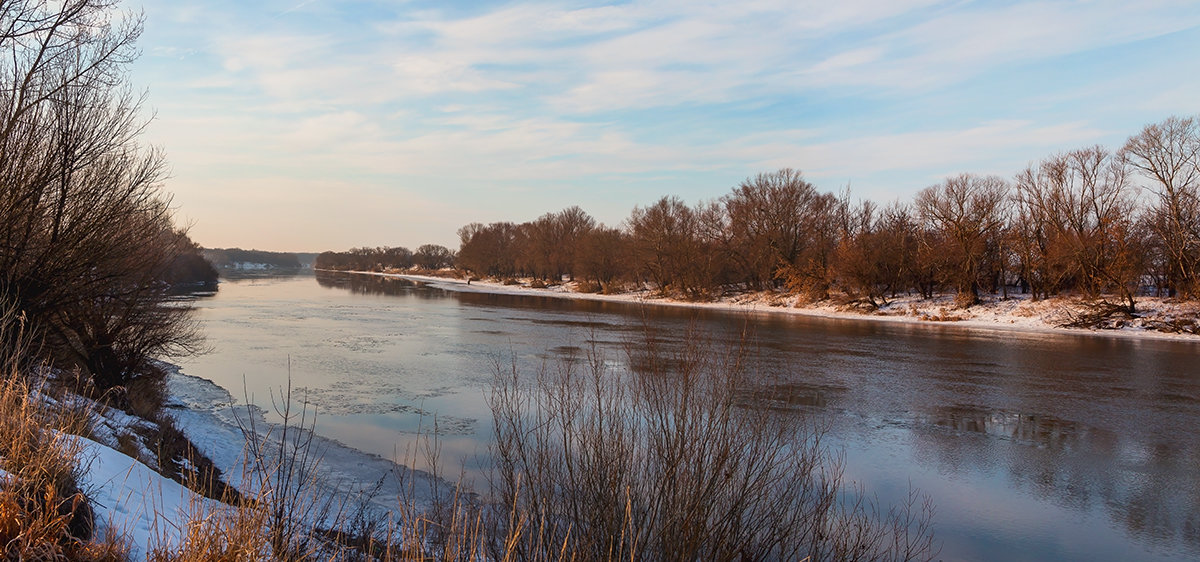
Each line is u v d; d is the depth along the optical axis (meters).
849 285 51.91
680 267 62.94
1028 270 44.56
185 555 3.76
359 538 6.15
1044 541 9.12
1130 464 12.55
